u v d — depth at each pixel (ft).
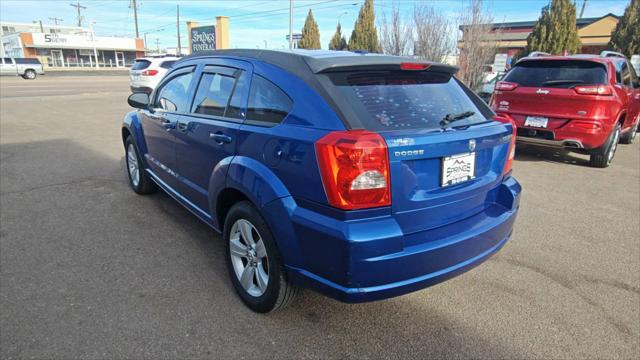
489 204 9.48
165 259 11.55
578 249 12.87
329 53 9.50
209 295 9.91
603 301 10.13
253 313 9.29
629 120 27.25
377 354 8.16
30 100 53.26
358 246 6.91
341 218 7.04
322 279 7.50
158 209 15.19
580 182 20.08
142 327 8.68
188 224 13.92
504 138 9.34
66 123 35.06
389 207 7.21
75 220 14.03
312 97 7.82
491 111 10.21
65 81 98.94
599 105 20.77
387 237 7.04
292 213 7.64
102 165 21.16
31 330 8.47
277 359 7.95
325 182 7.09
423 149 7.39
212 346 8.21
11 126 32.78
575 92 20.98
